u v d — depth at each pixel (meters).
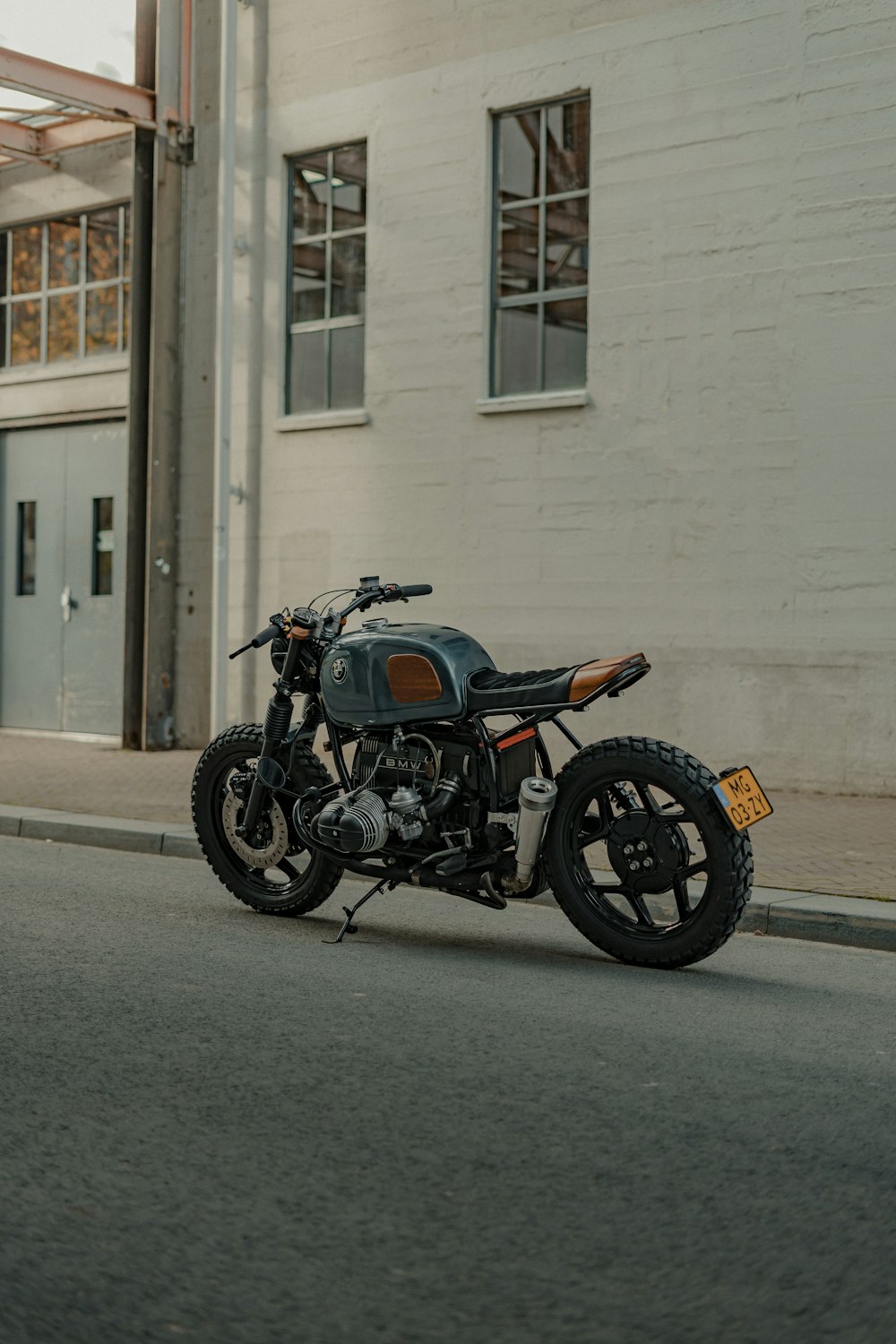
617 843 5.83
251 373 13.91
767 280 10.95
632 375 11.59
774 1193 3.41
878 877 7.42
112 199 14.79
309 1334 2.72
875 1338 2.71
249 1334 2.72
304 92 13.52
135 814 9.80
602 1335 2.72
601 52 11.71
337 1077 4.29
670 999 5.33
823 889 7.09
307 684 6.52
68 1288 2.90
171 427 14.33
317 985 5.44
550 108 12.20
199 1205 3.32
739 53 11.03
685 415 11.34
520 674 6.02
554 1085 4.23
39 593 15.49
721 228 11.14
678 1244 3.12
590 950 6.24
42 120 15.24
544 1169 3.56
